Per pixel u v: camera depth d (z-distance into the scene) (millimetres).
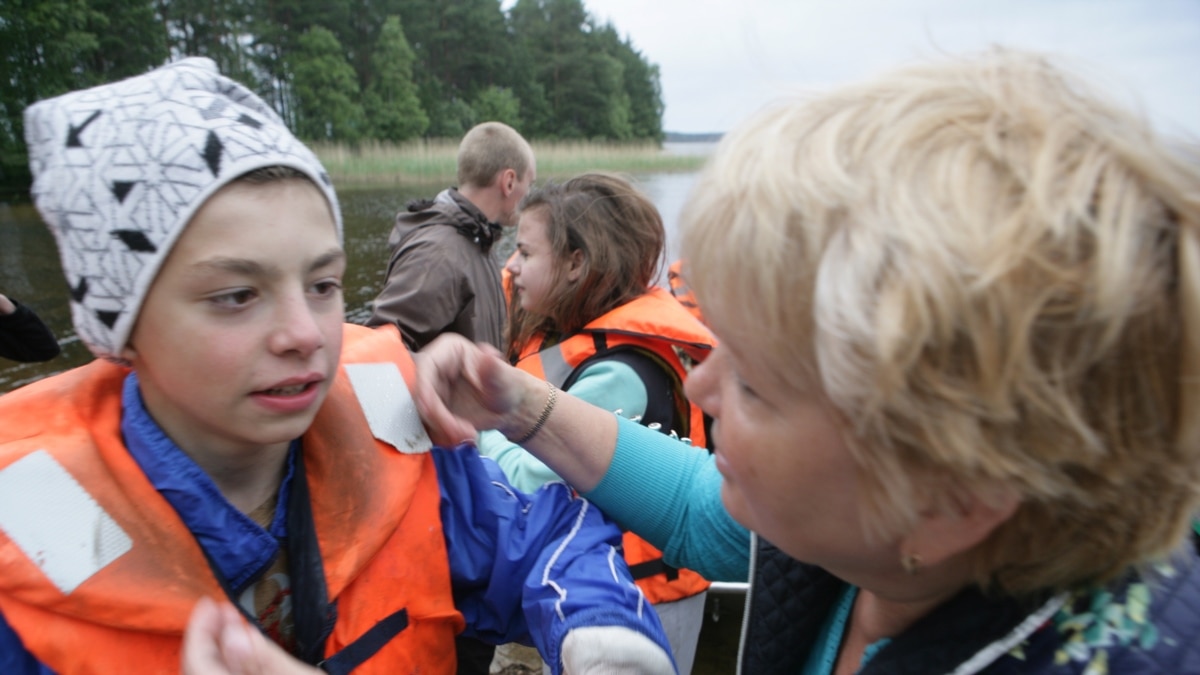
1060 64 484
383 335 1159
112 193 727
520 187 3516
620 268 1898
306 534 895
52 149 764
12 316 2088
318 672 633
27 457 762
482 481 1085
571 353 1840
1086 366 412
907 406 435
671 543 1062
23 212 12570
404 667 931
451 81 48094
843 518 569
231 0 32062
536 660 2422
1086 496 466
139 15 24188
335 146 27094
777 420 555
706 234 527
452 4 46531
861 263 432
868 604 761
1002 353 405
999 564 549
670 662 897
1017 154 425
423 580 969
